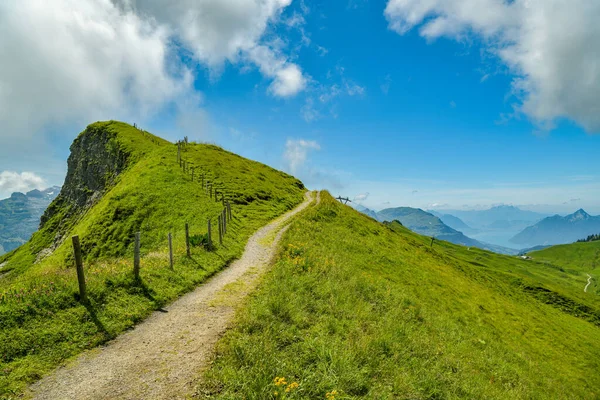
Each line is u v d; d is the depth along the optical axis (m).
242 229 39.69
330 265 24.98
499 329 31.23
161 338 12.48
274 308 14.34
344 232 41.44
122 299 14.96
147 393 9.16
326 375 10.22
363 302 19.36
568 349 35.03
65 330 12.03
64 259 43.75
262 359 10.44
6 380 9.38
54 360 10.71
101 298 14.46
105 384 9.58
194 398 8.96
